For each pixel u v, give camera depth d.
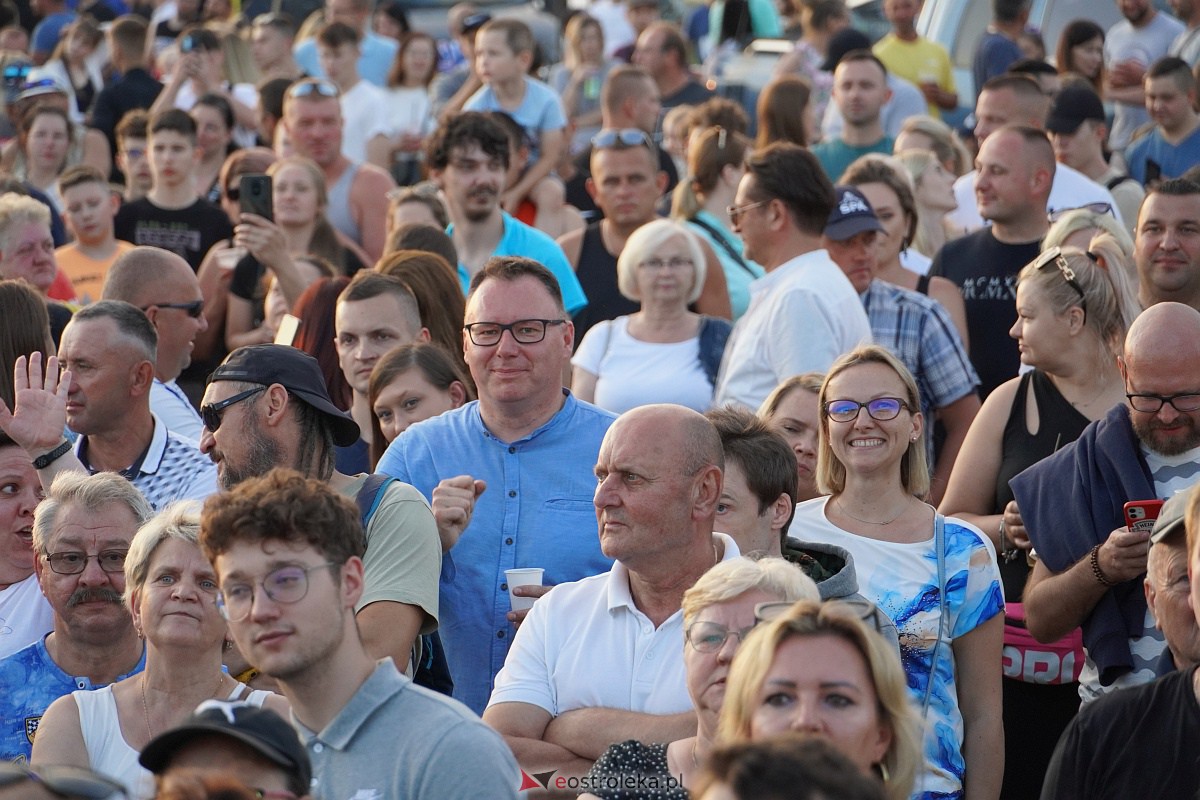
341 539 11.10
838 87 34.31
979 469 17.94
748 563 11.83
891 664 9.95
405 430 17.08
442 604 15.95
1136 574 14.80
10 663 14.42
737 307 26.48
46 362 19.06
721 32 53.59
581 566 15.77
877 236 23.16
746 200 20.84
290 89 32.53
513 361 16.05
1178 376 15.18
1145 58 42.81
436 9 66.31
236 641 11.15
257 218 24.19
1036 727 16.89
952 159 31.17
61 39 53.69
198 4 57.16
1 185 29.42
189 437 20.19
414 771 10.89
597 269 27.12
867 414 15.41
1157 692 11.64
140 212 31.67
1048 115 30.52
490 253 26.47
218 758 9.53
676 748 12.04
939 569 15.18
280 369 15.08
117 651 14.38
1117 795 11.52
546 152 36.72
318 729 11.18
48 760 12.69
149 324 18.20
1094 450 15.73
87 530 14.10
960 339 22.06
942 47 44.38
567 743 13.34
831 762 7.96
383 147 41.94
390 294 19.16
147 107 44.03
